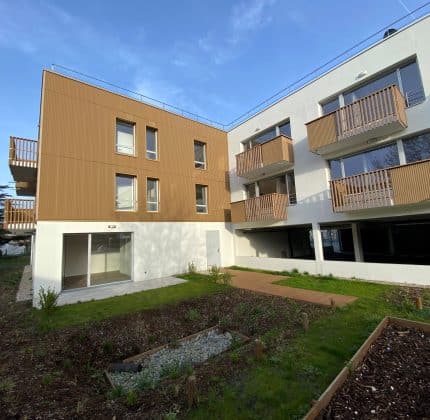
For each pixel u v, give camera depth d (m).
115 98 13.24
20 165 11.24
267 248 19.11
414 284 9.12
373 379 3.51
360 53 11.09
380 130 9.83
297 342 4.95
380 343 4.51
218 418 3.05
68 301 9.54
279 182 15.09
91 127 12.23
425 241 14.02
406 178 9.05
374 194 9.79
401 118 9.29
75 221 11.28
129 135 13.87
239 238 17.67
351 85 11.36
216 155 17.66
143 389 3.91
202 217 16.25
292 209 13.69
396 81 10.23
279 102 14.62
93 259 12.45
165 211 14.55
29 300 10.39
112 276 12.88
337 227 16.16
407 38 9.77
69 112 11.65
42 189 10.58
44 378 4.29
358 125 10.11
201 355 5.44
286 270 13.56
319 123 11.45
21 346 5.82
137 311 7.93
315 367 3.97
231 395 3.41
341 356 4.29
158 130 14.84
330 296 8.29
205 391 3.60
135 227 13.25
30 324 7.31
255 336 5.82
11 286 13.53
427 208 9.24
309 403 3.11
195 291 10.20
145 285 11.89
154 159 14.62
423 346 4.24
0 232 24.97
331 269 11.66
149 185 14.34
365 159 11.16
